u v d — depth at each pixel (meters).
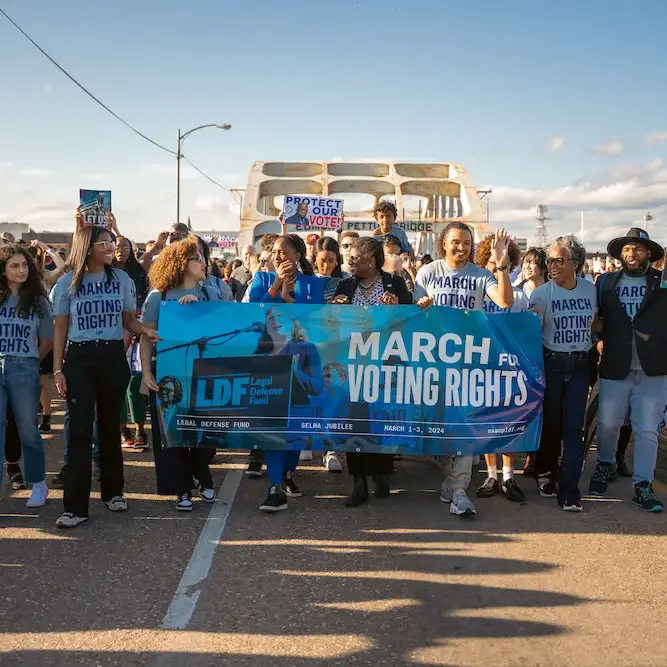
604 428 6.23
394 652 3.65
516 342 5.86
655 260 6.21
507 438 5.84
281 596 4.26
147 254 9.20
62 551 4.90
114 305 5.52
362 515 5.72
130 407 7.63
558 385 6.05
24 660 3.54
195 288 6.04
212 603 4.16
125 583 4.41
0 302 5.58
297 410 5.79
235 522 5.52
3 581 4.42
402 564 4.74
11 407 5.75
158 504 5.95
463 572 4.62
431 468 7.22
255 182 16.69
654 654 3.65
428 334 5.80
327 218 10.54
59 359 5.45
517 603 4.19
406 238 10.27
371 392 5.81
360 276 6.04
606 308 6.15
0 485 5.74
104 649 3.65
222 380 5.78
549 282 6.14
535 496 6.30
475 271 6.05
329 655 3.62
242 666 3.52
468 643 3.74
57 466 7.06
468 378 5.81
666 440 8.83
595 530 5.41
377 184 18.05
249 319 5.81
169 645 3.70
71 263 5.46
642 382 6.06
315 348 5.80
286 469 6.14
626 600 4.24
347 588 4.37
